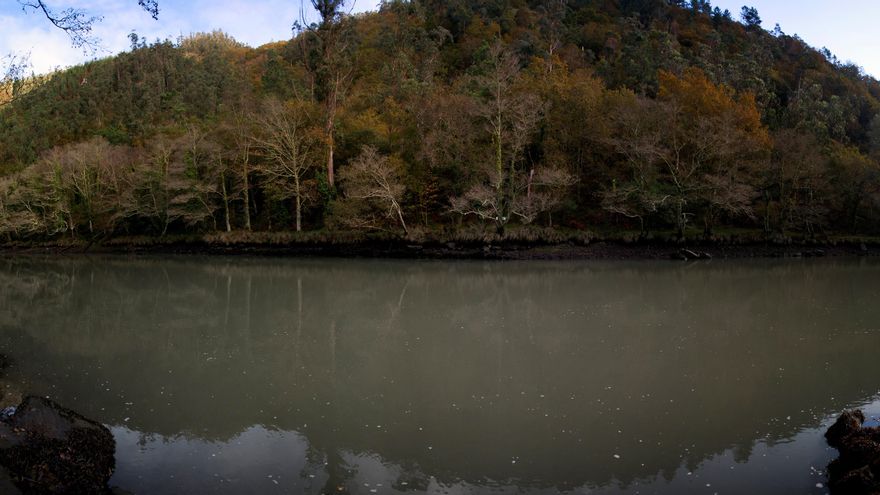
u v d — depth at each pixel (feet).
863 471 22.00
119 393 37.40
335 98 147.33
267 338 54.34
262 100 155.63
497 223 122.62
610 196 123.34
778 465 26.08
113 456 26.71
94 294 85.35
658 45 229.25
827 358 44.55
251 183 159.12
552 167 127.95
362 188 120.26
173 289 89.15
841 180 139.54
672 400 35.32
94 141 179.83
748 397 35.60
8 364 44.70
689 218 135.44
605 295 77.61
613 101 140.67
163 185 149.18
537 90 144.56
